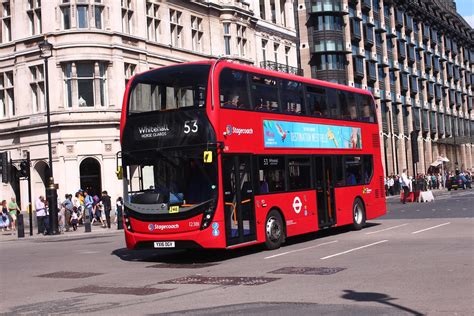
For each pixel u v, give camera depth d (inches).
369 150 869.2
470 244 585.9
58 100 1424.7
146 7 1568.7
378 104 2817.4
